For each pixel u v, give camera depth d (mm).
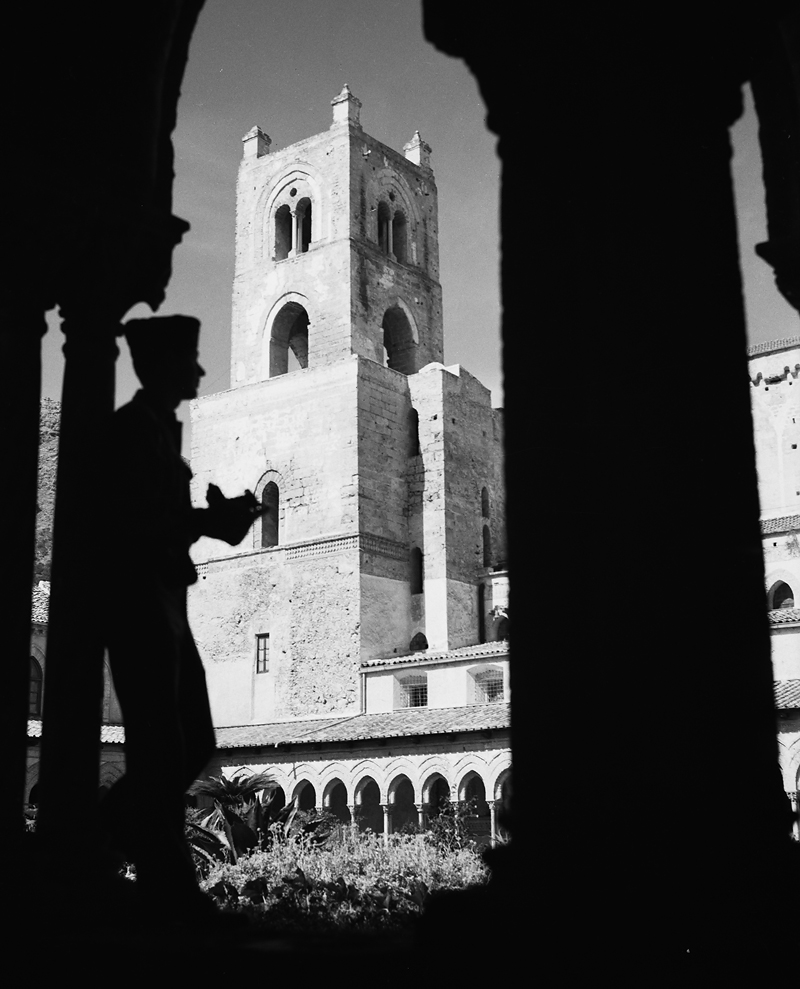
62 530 7992
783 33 8859
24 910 6953
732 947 5277
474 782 44156
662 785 5605
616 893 5492
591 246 6371
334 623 53969
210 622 57969
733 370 6172
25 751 7922
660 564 5867
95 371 8422
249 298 63219
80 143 8523
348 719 49625
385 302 61719
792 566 47562
